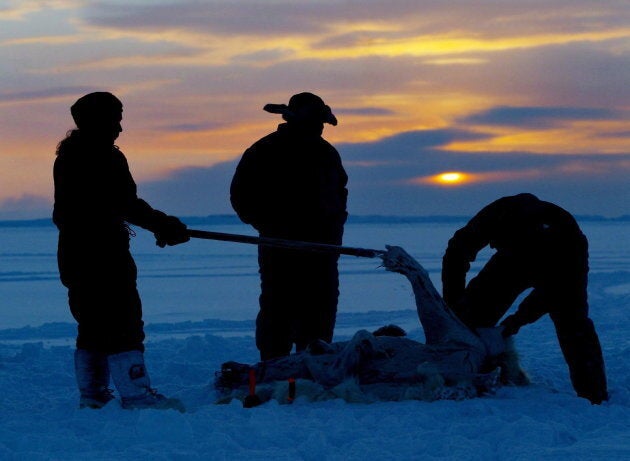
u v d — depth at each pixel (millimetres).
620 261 42094
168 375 8609
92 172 6707
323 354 7215
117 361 6656
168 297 23266
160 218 6887
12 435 5605
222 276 31703
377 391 6898
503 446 5348
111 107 6797
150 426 5598
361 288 25422
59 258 6824
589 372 6957
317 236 8633
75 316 6836
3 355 10305
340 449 5277
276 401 6629
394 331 7703
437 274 30688
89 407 6648
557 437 5586
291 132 8625
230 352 10180
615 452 5109
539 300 7133
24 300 23000
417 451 5277
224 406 6352
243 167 8656
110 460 5020
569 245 7031
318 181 8609
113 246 6746
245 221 8773
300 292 8617
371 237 111688
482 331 7273
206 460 5043
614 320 13891
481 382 6895
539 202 7227
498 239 7207
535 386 7285
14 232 175375
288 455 5125
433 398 6734
